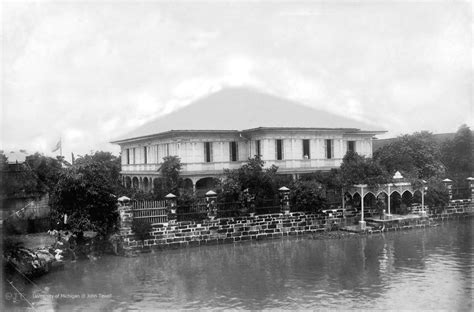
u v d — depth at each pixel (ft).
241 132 171.42
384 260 102.63
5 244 88.43
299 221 134.72
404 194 155.22
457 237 128.67
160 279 90.53
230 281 88.17
